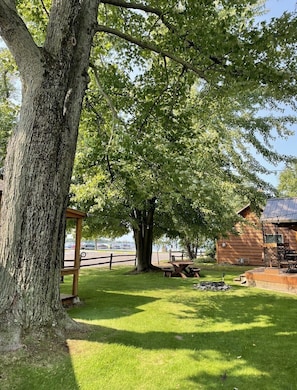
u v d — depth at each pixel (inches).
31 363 109.7
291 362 129.5
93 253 1141.7
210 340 156.7
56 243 139.1
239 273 482.6
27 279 126.5
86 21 163.3
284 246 435.5
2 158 458.0
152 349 138.9
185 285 354.0
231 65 206.5
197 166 335.6
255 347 147.3
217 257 714.8
